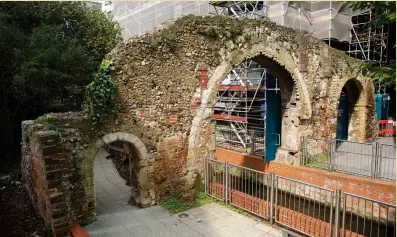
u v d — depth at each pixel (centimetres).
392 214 827
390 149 1284
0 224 738
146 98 812
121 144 1301
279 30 1072
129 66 783
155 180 842
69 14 1545
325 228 631
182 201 863
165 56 832
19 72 1192
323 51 1241
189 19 861
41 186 698
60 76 1240
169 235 685
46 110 1415
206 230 705
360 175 969
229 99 1625
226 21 928
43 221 714
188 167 889
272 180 724
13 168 1206
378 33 1680
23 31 1383
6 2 1366
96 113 740
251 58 1009
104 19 1712
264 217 744
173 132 861
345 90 1638
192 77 880
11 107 1457
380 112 1759
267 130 1171
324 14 1599
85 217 741
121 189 988
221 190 867
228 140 1527
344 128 1567
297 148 1159
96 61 1574
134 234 691
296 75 1139
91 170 748
